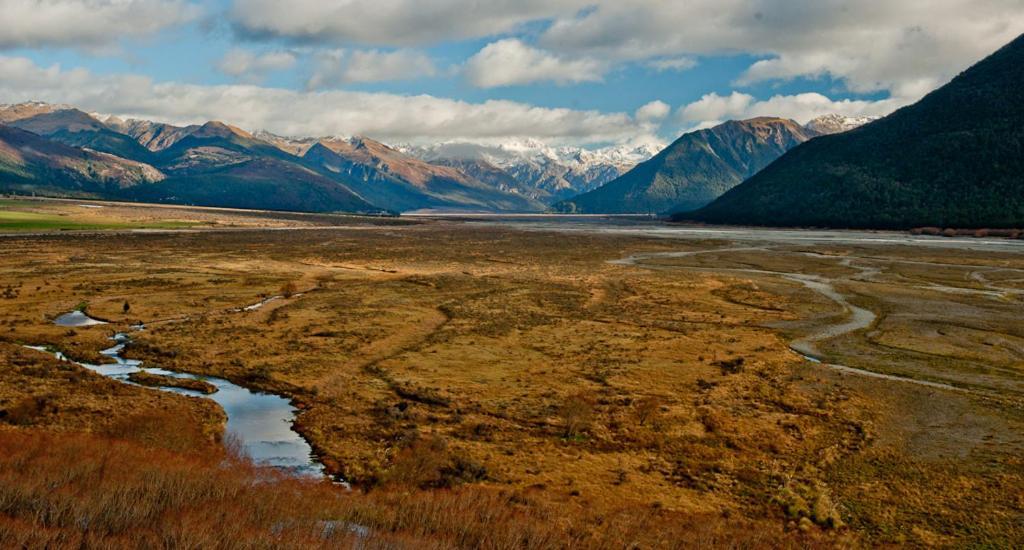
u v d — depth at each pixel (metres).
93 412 47.38
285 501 35.00
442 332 79.19
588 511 34.84
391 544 30.58
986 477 39.66
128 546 29.69
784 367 64.75
